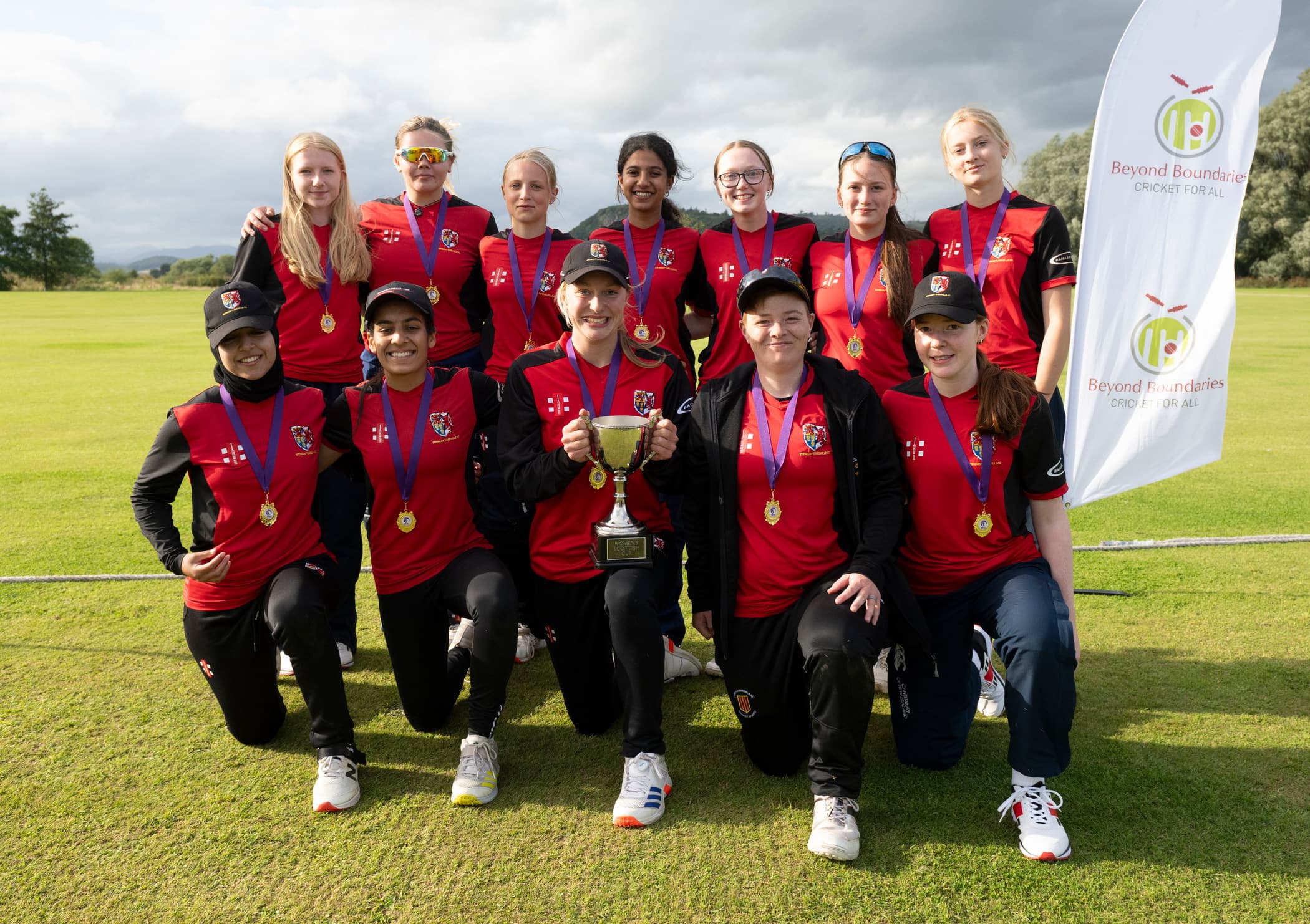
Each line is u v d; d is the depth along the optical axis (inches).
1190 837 104.6
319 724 115.9
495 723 122.9
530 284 171.9
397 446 126.7
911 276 151.6
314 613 114.3
